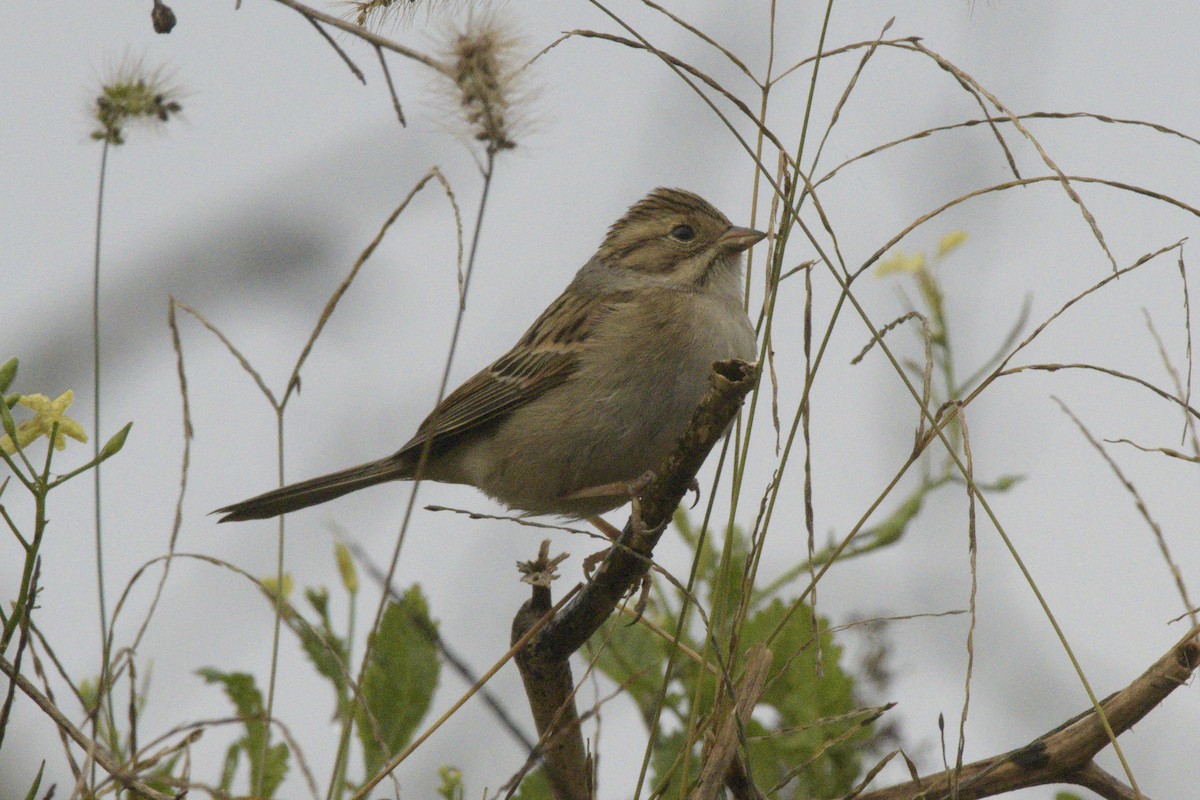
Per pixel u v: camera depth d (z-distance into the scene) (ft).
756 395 18.28
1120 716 18.10
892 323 18.69
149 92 20.71
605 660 26.09
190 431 19.76
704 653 17.75
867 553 27.55
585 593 21.03
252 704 22.80
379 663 23.95
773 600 25.72
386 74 16.74
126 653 18.76
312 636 22.93
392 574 18.20
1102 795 18.42
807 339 18.43
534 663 21.63
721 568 18.07
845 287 18.13
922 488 28.30
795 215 18.52
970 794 18.66
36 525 17.12
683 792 17.03
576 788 20.89
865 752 25.23
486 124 17.95
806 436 18.22
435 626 22.43
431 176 18.94
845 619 26.32
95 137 20.63
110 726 19.33
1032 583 16.51
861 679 25.71
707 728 18.44
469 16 18.02
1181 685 17.79
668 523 20.71
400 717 23.67
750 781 17.26
